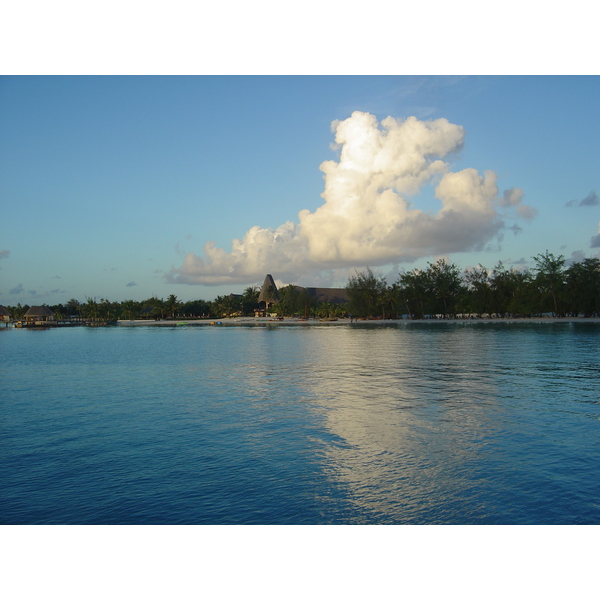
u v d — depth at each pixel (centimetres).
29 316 16162
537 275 10175
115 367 3597
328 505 945
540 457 1211
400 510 920
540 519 880
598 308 9631
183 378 2906
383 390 2248
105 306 18175
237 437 1468
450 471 1116
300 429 1545
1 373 3294
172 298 19275
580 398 1997
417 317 13525
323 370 3080
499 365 3102
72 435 1540
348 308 14550
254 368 3319
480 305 11519
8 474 1166
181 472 1152
